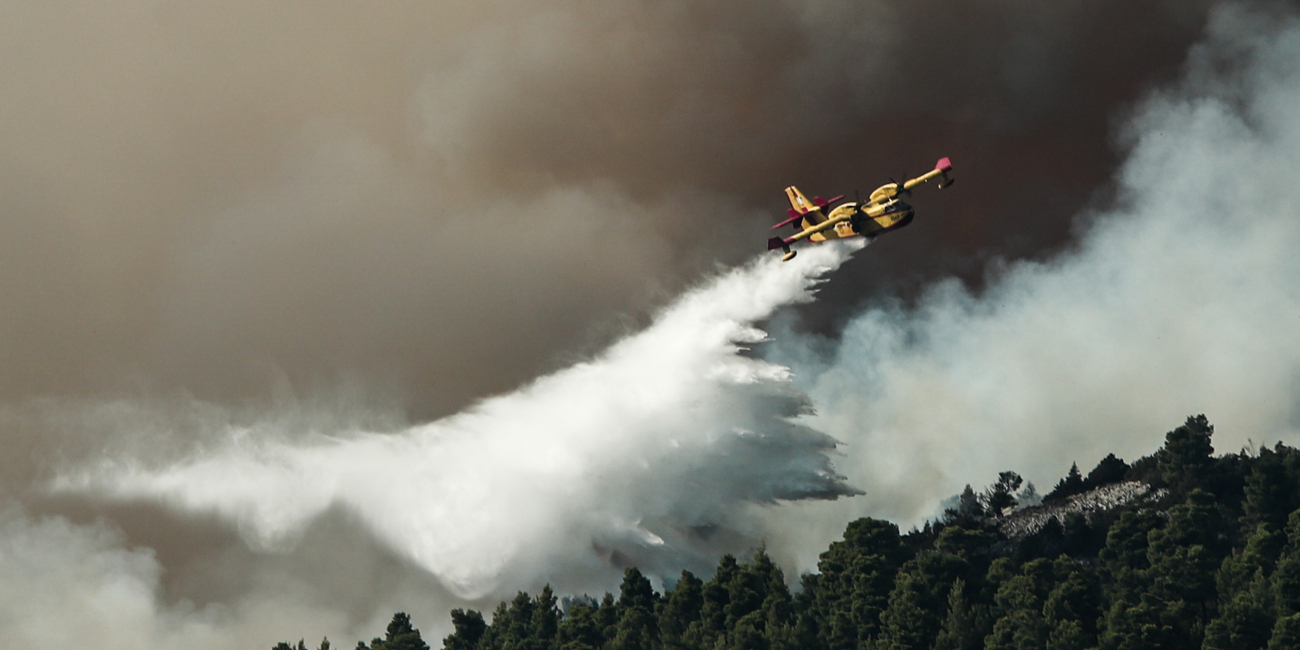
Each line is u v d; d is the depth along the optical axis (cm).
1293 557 16538
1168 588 17475
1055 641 15750
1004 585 17538
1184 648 15462
